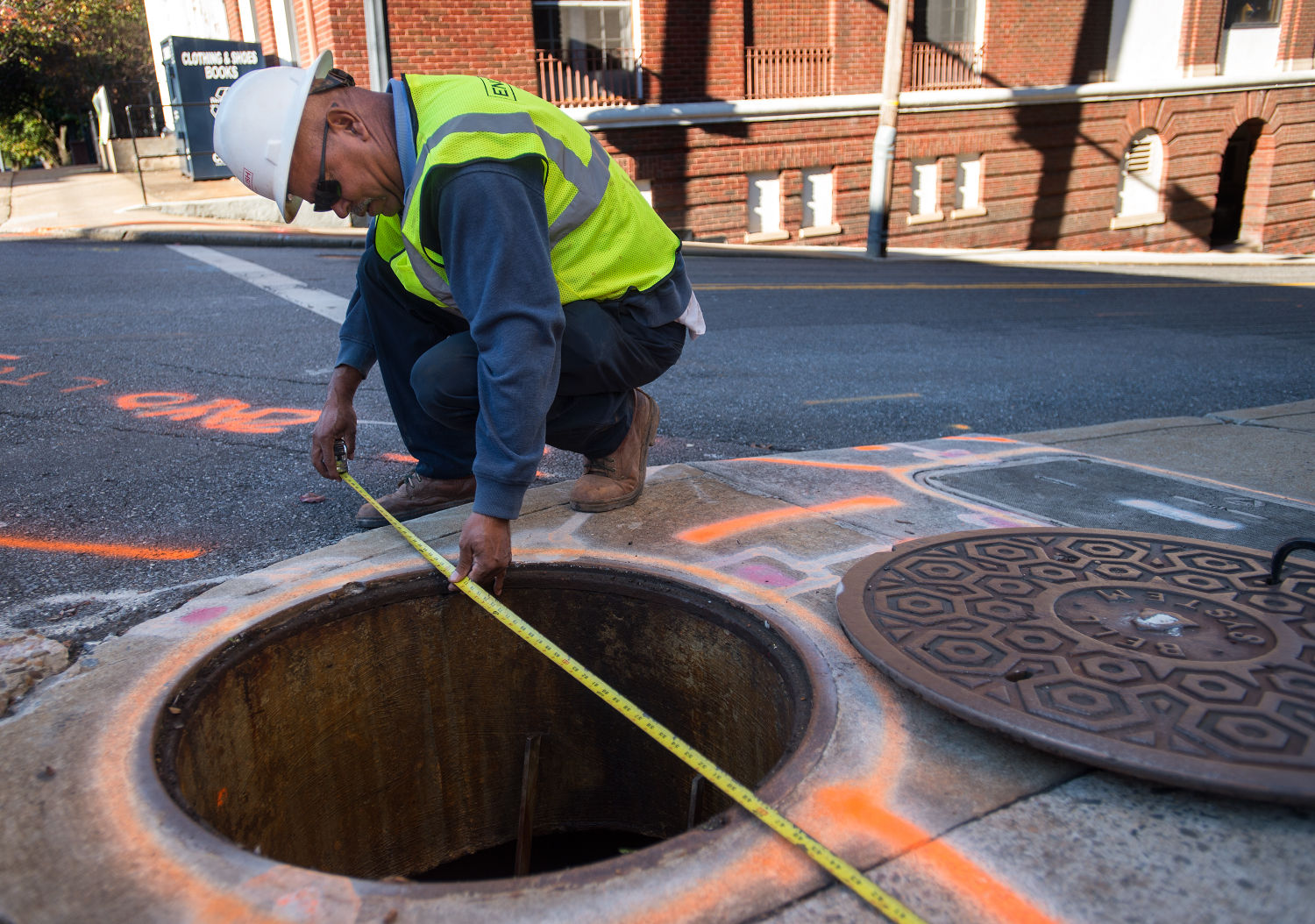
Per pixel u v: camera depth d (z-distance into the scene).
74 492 2.89
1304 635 1.68
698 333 2.46
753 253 14.23
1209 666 1.57
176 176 15.51
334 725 1.98
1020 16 16.47
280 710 1.86
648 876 1.19
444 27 12.12
